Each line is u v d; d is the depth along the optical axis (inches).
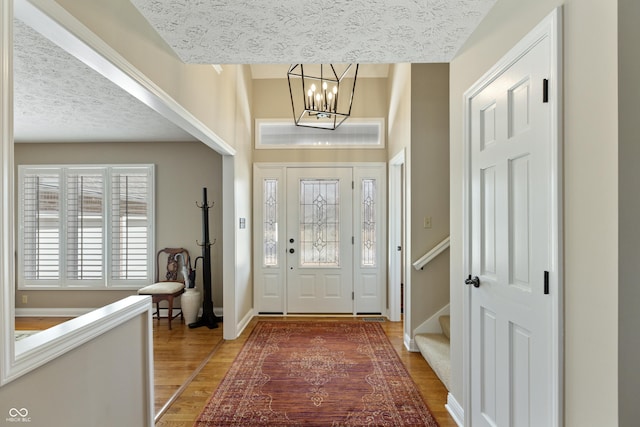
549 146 53.2
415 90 140.5
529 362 59.7
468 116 83.7
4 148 40.2
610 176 42.8
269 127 192.9
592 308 45.7
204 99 116.0
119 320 65.7
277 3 69.3
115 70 65.8
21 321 181.2
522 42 60.0
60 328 53.6
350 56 93.1
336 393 105.0
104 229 190.2
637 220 41.8
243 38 83.3
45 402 48.6
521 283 62.3
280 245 191.6
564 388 51.0
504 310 67.8
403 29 79.1
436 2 68.9
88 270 189.5
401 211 183.6
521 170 62.0
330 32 80.4
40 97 122.3
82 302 190.1
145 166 191.5
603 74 43.7
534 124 57.6
